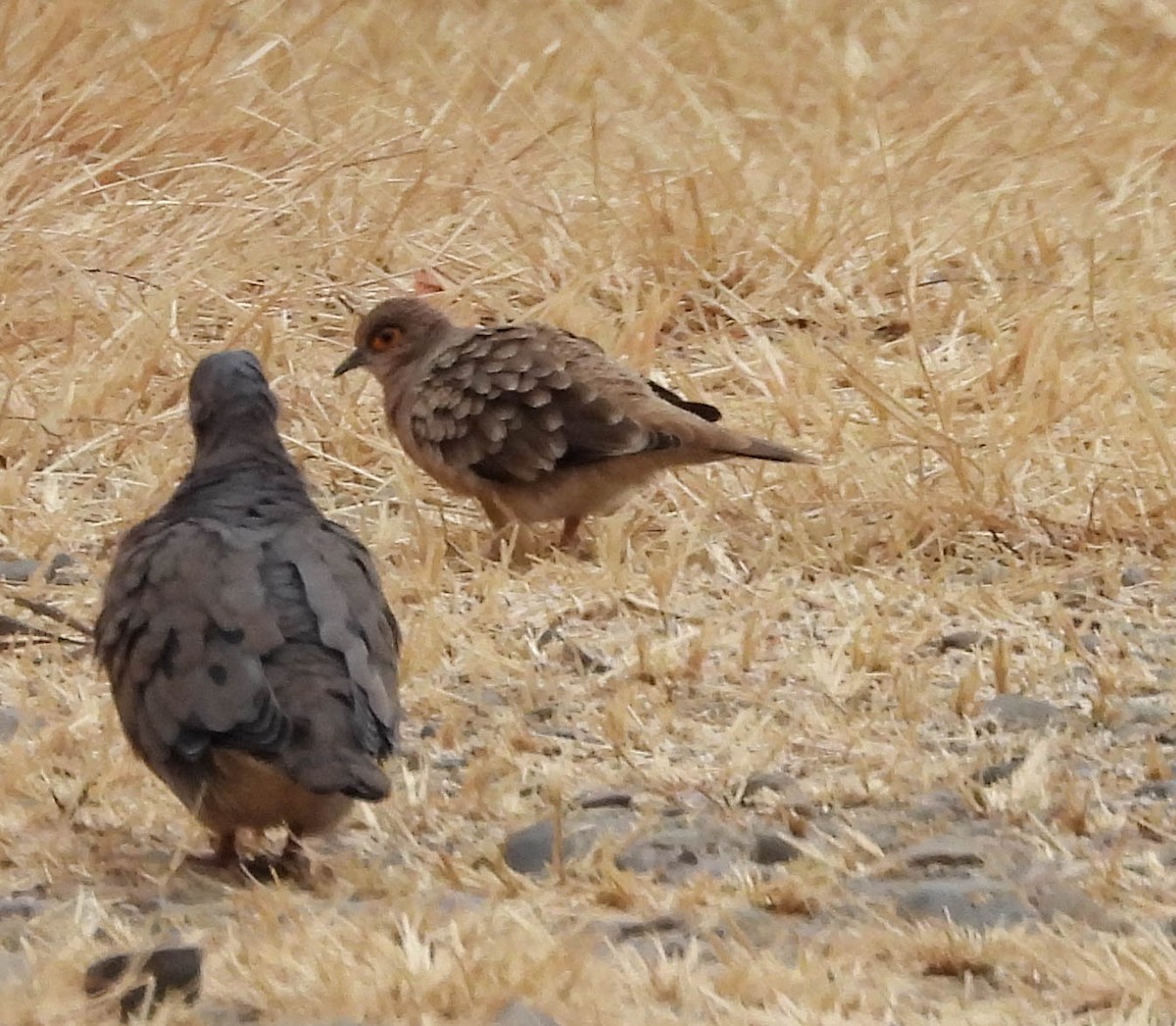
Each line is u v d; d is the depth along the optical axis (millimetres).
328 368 14414
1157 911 7770
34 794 8719
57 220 15281
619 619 11117
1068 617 10891
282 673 7484
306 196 16281
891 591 11328
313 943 7090
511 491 12078
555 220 16406
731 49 21031
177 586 7699
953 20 21812
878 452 13148
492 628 10930
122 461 13172
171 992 6676
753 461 13125
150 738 7684
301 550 7887
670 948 7348
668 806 8820
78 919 7348
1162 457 12648
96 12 17312
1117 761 9359
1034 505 12555
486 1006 6605
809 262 16016
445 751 9422
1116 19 21938
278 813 7820
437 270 15852
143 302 14352
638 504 12727
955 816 8758
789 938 7469
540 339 12180
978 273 16156
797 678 10305
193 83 17047
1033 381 13727
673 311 15539
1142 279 15789
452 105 18031
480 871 8016
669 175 17578
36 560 11828
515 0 21359
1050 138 18828
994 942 7340
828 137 18172
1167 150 18797
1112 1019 6707
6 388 13711
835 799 8914
